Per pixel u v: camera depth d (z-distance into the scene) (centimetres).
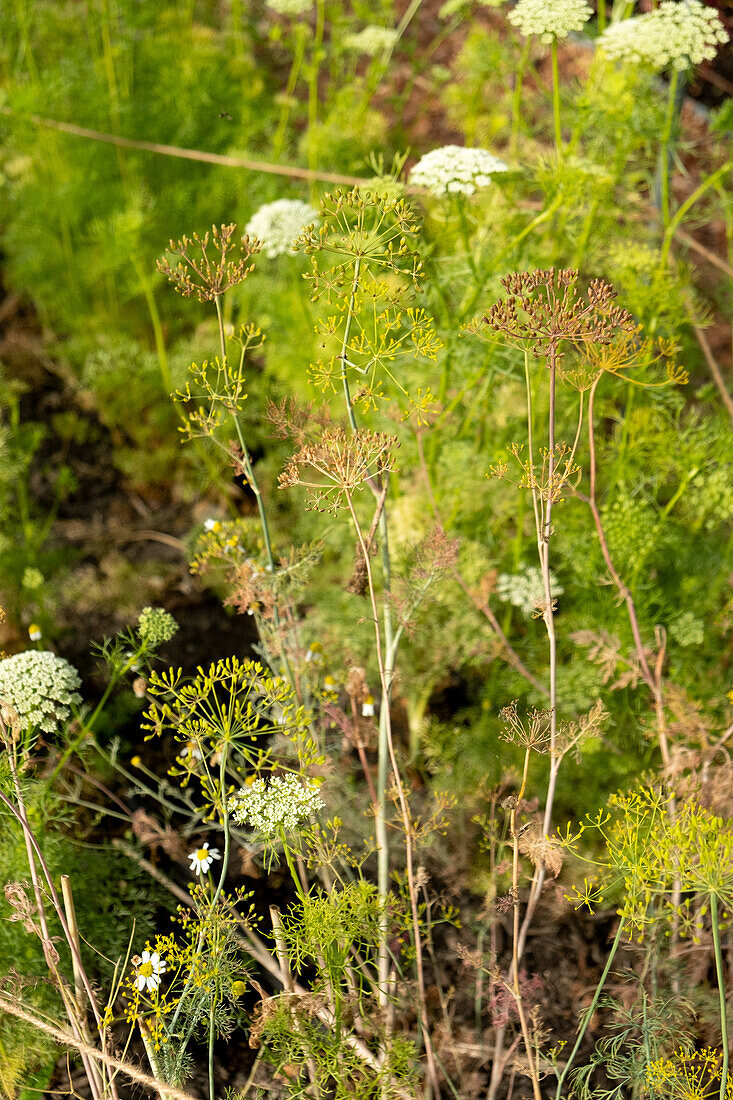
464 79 424
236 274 188
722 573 298
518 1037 210
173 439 383
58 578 343
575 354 251
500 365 292
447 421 305
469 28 528
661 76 459
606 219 306
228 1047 236
